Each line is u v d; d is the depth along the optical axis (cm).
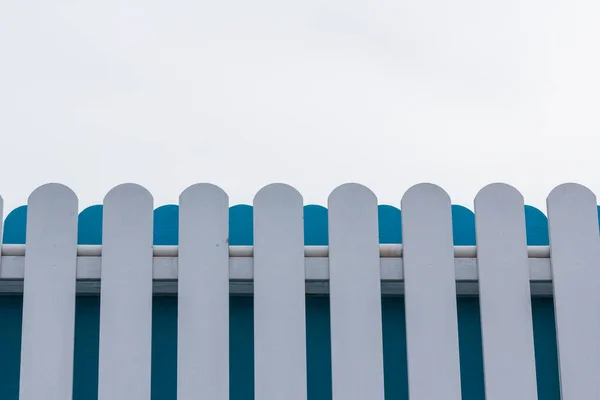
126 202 233
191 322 227
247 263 232
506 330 229
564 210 237
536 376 244
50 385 224
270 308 228
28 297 228
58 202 233
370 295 229
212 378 224
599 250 235
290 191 235
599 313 231
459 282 236
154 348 247
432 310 229
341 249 231
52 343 226
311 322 250
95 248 233
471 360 248
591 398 227
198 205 233
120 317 227
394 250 235
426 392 225
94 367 246
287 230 233
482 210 236
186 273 229
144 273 229
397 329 250
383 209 264
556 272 233
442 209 234
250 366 247
